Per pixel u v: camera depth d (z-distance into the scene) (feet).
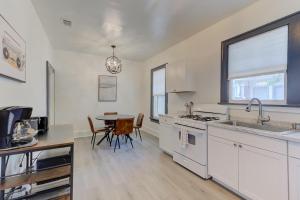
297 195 4.99
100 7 8.76
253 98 7.89
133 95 20.65
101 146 14.20
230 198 6.88
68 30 11.75
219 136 7.72
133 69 20.65
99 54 18.13
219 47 10.28
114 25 10.91
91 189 7.55
